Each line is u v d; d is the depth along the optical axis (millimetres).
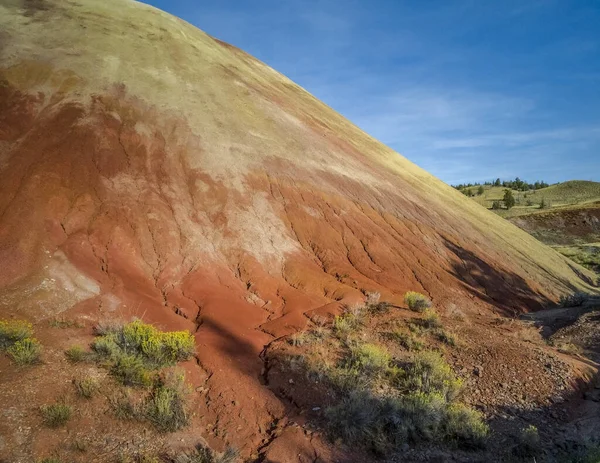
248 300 11672
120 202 12781
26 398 6227
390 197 22547
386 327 10992
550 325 14031
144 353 8016
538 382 8742
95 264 10719
